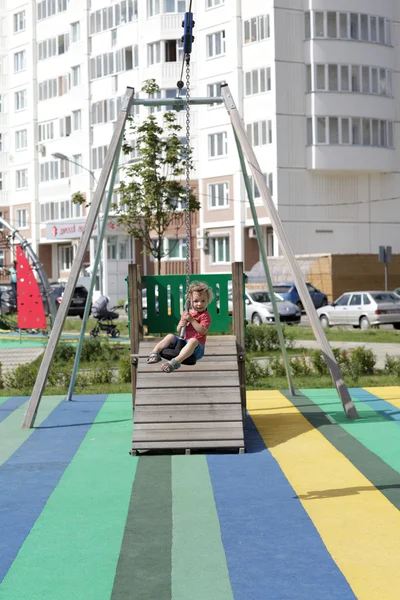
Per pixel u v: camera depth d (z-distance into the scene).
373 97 56.38
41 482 8.46
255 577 5.58
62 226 68.69
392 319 36.81
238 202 58.12
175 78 61.84
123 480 8.48
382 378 17.16
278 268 54.06
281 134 55.53
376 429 11.02
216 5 58.94
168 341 9.21
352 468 8.76
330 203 56.50
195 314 9.38
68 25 69.69
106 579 5.60
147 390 10.43
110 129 66.38
